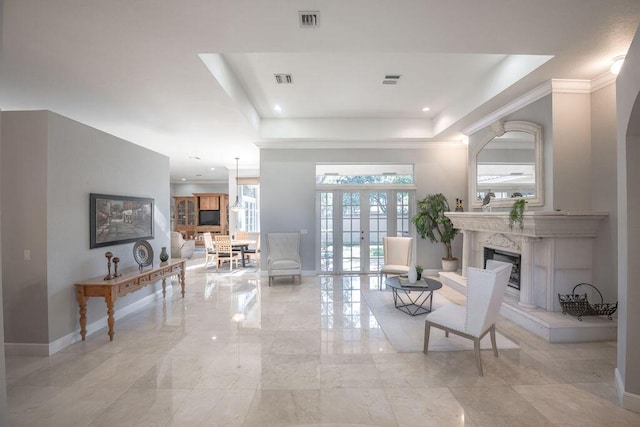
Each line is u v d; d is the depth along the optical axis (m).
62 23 2.54
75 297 3.49
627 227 2.28
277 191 6.83
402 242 5.84
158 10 2.39
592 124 3.75
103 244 3.91
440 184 6.82
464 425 2.08
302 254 6.91
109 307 3.46
